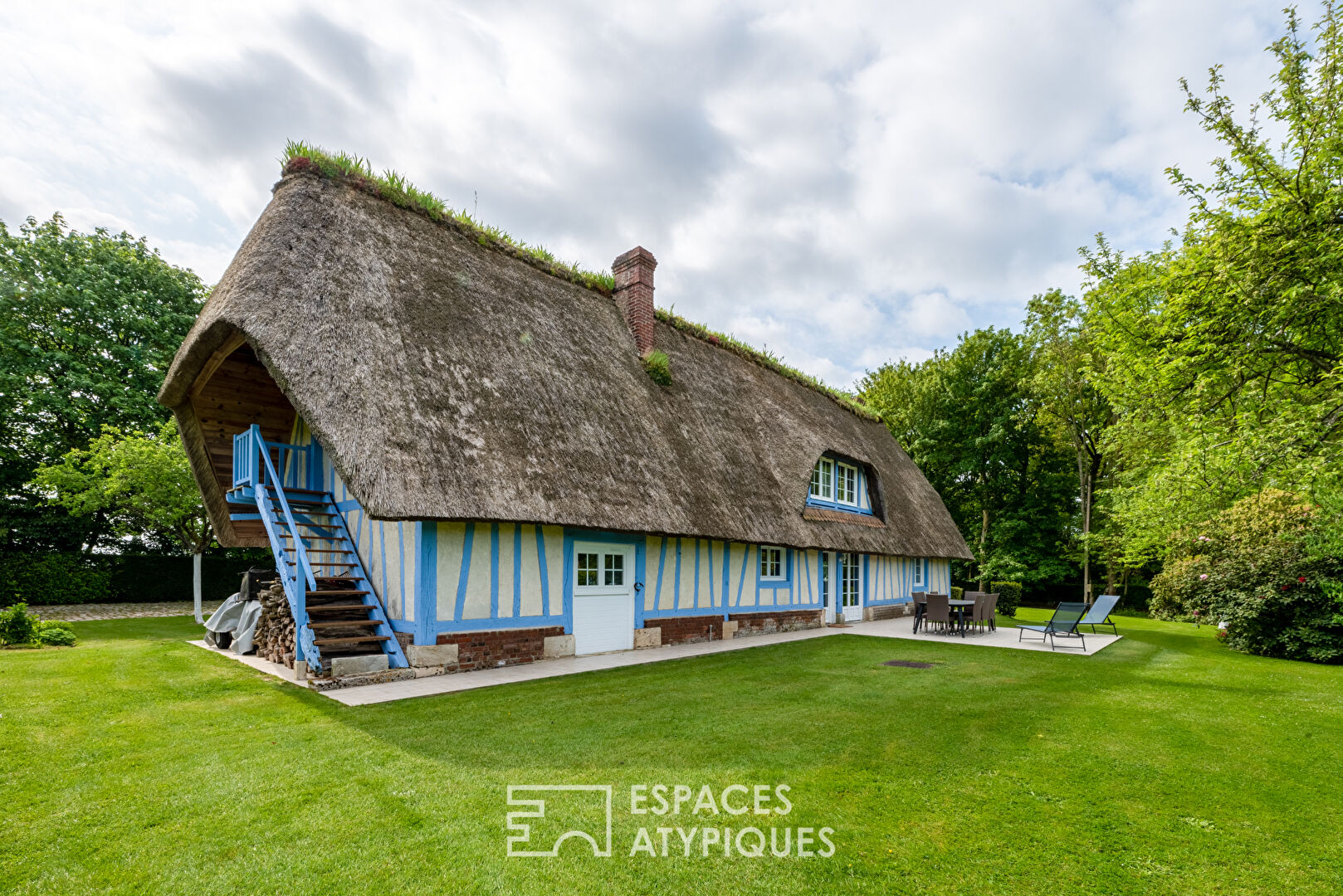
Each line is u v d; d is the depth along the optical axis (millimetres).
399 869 2357
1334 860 2617
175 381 8000
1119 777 3605
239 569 17844
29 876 2264
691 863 2482
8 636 7562
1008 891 2324
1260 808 3174
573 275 10750
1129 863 2566
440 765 3496
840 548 11945
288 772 3346
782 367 15062
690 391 11039
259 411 9430
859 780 3438
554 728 4324
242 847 2506
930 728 4559
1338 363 7301
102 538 17094
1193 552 13188
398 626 6590
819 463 13133
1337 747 4258
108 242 18031
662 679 6312
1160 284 9109
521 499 6559
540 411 7664
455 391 6934
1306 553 8961
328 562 7902
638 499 7926
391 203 8453
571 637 7738
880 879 2400
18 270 16266
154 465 11344
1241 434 7137
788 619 11703
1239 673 7484
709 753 3822
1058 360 19906
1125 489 13930
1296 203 7496
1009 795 3289
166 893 2176
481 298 8422
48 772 3295
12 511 15805
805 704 5227
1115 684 6559
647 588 8961
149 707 4680
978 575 23062
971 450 22578
